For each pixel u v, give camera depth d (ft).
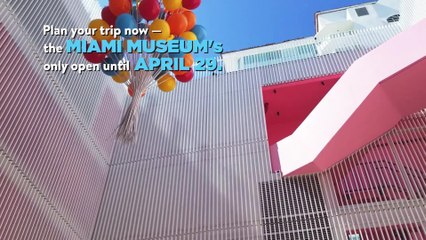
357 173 25.94
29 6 25.17
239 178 28.60
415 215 23.03
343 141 25.73
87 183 28.55
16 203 20.95
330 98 26.73
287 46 41.06
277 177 27.81
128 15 17.52
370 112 24.89
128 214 28.25
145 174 31.12
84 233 26.53
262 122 32.35
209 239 25.36
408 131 26.68
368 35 37.81
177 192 28.89
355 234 23.38
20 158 22.08
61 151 26.25
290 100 37.01
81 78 30.83
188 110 35.60
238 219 25.94
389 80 23.52
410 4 34.78
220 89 36.83
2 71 21.85
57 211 24.32
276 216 25.48
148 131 34.78
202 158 31.12
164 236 26.30
